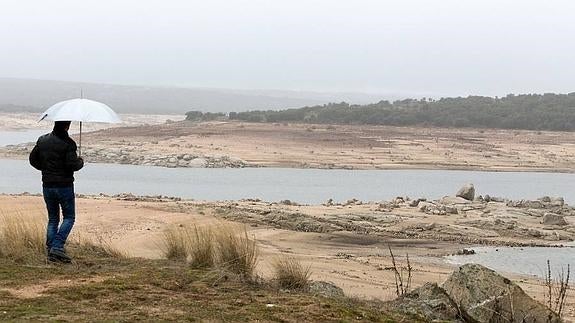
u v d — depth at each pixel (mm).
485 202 43750
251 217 30375
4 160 108438
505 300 10312
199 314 8531
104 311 8406
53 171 11070
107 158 117875
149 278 10211
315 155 128875
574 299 16953
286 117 192625
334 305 9508
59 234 11203
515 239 30797
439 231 31484
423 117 190250
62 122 10953
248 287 10320
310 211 35094
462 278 10602
